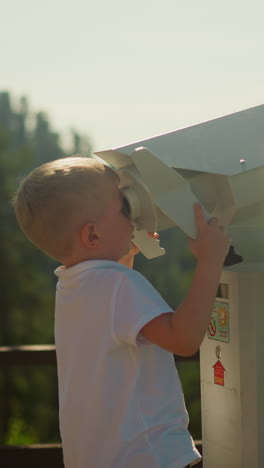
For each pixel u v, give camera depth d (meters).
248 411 1.54
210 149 1.48
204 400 1.69
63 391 1.39
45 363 2.78
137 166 1.28
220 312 1.62
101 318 1.29
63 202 1.31
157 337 1.25
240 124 1.54
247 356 1.54
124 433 1.28
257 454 1.53
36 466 2.56
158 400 1.31
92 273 1.32
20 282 23.44
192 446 1.31
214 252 1.28
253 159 1.49
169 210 1.29
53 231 1.33
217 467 1.65
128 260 1.60
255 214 1.57
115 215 1.35
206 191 1.50
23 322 23.12
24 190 1.35
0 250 23.52
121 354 1.30
